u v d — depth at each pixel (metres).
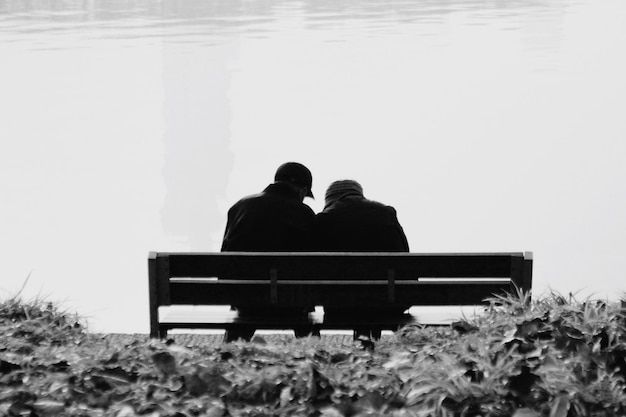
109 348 4.92
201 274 7.71
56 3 43.22
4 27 34.97
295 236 8.20
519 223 14.93
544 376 4.29
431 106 22.56
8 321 5.30
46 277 12.86
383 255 7.66
